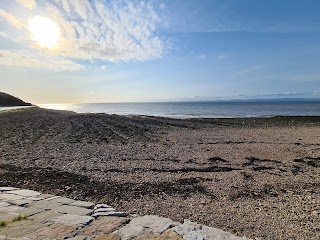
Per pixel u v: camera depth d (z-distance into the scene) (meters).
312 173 10.23
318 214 6.27
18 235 3.79
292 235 5.23
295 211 6.45
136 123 32.25
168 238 3.81
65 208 5.10
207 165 11.15
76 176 8.77
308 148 15.87
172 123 32.97
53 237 3.75
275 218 6.02
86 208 5.14
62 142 16.86
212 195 7.49
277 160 12.49
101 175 9.05
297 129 27.12
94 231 4.03
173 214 6.12
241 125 31.41
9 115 44.38
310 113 63.19
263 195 7.59
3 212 4.80
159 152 13.90
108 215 4.75
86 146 15.44
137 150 14.38
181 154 13.46
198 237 3.87
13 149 14.01
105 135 20.92
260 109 87.38
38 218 4.53
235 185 8.45
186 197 7.27
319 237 5.16
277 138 20.30
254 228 5.51
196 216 6.05
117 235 3.90
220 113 64.12
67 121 34.09
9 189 6.53
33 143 16.27
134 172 9.66
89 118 39.69
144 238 3.80
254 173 10.05
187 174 9.63
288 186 8.46
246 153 14.09
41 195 6.00
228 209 6.51
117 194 7.27
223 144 17.19
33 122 31.97
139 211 6.23
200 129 26.66
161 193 7.51
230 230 5.40
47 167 9.97
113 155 12.78
